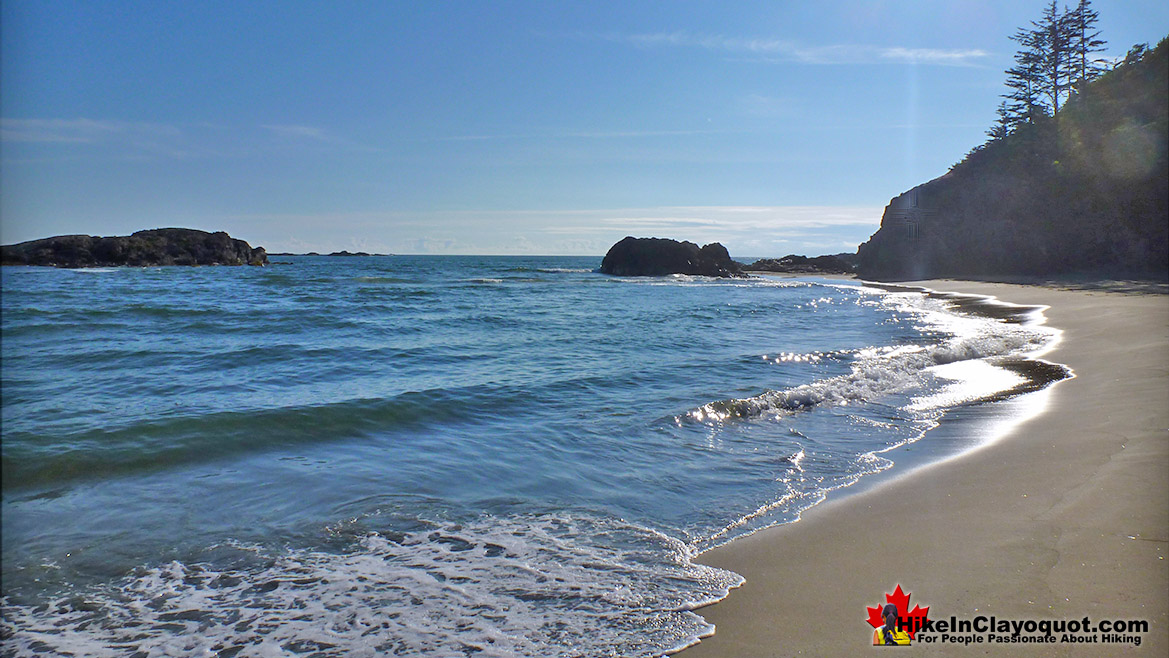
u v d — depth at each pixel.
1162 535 4.16
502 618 3.65
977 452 6.70
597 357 12.82
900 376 10.96
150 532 4.75
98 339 14.30
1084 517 4.59
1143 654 2.98
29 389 9.32
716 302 27.73
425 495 5.56
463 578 4.12
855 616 3.58
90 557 4.35
